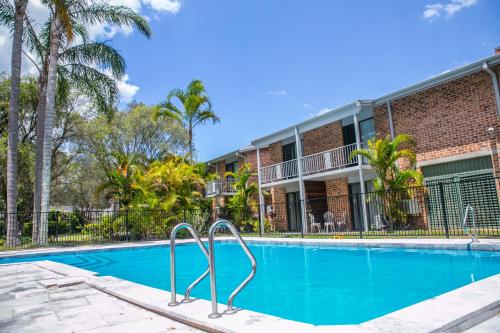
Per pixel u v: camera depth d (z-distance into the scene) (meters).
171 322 3.55
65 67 16.39
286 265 8.29
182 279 7.49
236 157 25.14
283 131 17.34
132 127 26.50
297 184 18.34
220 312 3.54
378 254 8.83
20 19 14.56
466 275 5.96
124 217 15.25
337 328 2.82
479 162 11.65
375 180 12.77
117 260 10.97
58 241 14.98
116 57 16.27
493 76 11.28
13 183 13.71
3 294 5.33
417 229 12.55
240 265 8.84
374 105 14.32
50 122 14.02
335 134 16.72
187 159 23.50
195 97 22.98
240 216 18.83
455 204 12.09
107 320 3.69
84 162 23.38
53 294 5.20
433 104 12.80
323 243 10.55
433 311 3.11
